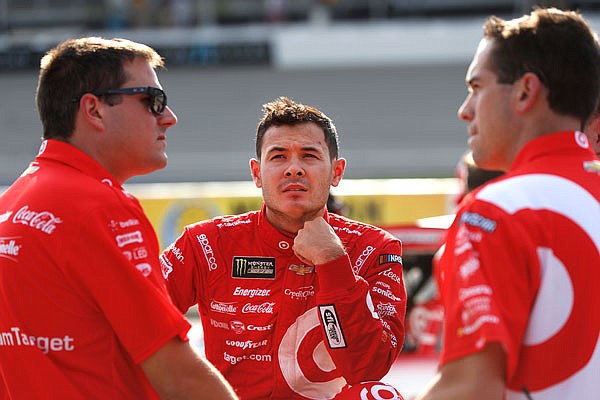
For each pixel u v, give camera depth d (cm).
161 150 462
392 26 4597
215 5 4769
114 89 440
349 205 1286
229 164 3400
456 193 1273
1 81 4481
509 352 334
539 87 370
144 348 408
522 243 344
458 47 4516
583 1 4275
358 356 478
